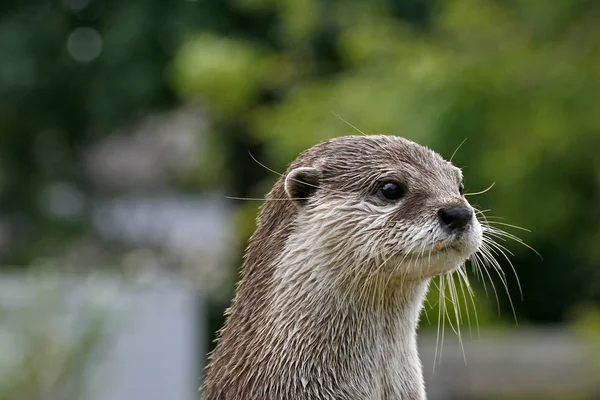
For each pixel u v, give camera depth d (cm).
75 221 2512
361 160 592
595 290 1628
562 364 1147
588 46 1198
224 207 2495
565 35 1217
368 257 570
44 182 2441
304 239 579
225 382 577
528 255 1620
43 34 2123
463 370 1148
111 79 2039
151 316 1441
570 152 1184
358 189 582
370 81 1254
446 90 1155
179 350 1446
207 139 2197
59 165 2450
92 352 1256
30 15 2170
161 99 2128
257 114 1509
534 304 1734
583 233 1360
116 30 1980
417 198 573
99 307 1273
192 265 2566
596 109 1144
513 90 1164
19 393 1187
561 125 1154
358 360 573
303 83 1379
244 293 595
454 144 1148
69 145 2362
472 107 1156
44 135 2339
